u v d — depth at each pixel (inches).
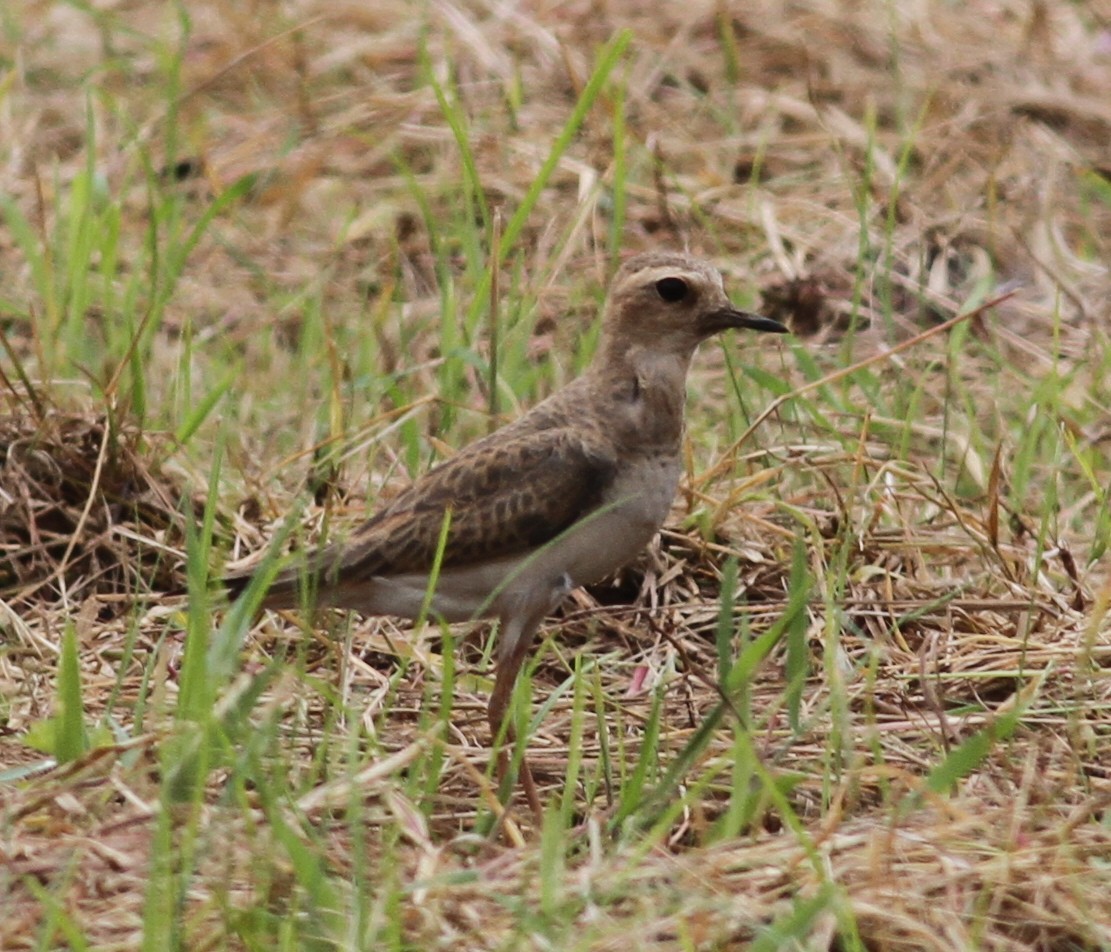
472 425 609.6
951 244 706.2
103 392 558.9
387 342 633.0
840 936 360.8
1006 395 634.2
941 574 542.9
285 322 689.0
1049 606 511.2
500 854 392.2
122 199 685.9
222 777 415.2
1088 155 765.9
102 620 525.7
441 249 631.8
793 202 723.4
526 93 780.6
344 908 362.0
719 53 807.7
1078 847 383.6
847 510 521.3
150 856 370.0
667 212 695.7
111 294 646.5
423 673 487.8
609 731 464.1
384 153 757.9
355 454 588.4
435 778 416.2
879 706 467.2
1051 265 697.0
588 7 824.9
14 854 377.1
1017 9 853.2
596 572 468.1
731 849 385.1
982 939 362.3
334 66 810.8
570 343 657.6
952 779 394.3
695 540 538.9
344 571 459.5
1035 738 437.1
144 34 843.4
